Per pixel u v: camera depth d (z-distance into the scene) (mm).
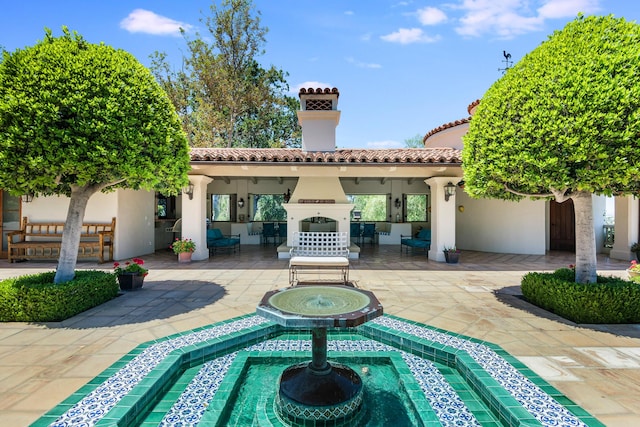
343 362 3797
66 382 2906
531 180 4320
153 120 4867
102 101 4359
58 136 4094
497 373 3086
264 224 14906
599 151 3770
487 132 4820
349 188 16125
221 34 20672
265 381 3400
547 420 2393
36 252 9344
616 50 3869
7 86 4113
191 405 2857
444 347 3693
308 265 6805
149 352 3518
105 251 9562
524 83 4422
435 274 7957
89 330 4176
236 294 5992
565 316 4676
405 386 3152
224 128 20406
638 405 2586
